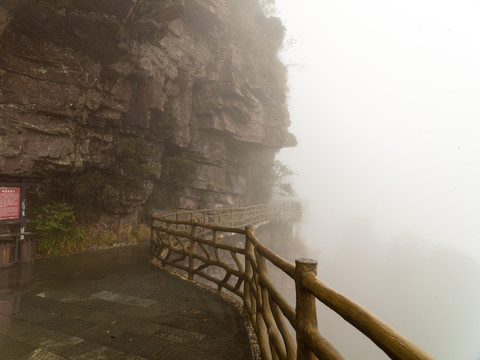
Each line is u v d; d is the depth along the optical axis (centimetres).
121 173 1116
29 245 655
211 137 1627
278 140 2006
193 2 1328
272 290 217
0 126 723
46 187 916
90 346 282
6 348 274
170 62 1307
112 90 1027
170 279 537
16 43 735
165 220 668
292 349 169
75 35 770
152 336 305
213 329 323
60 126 846
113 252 820
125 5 732
